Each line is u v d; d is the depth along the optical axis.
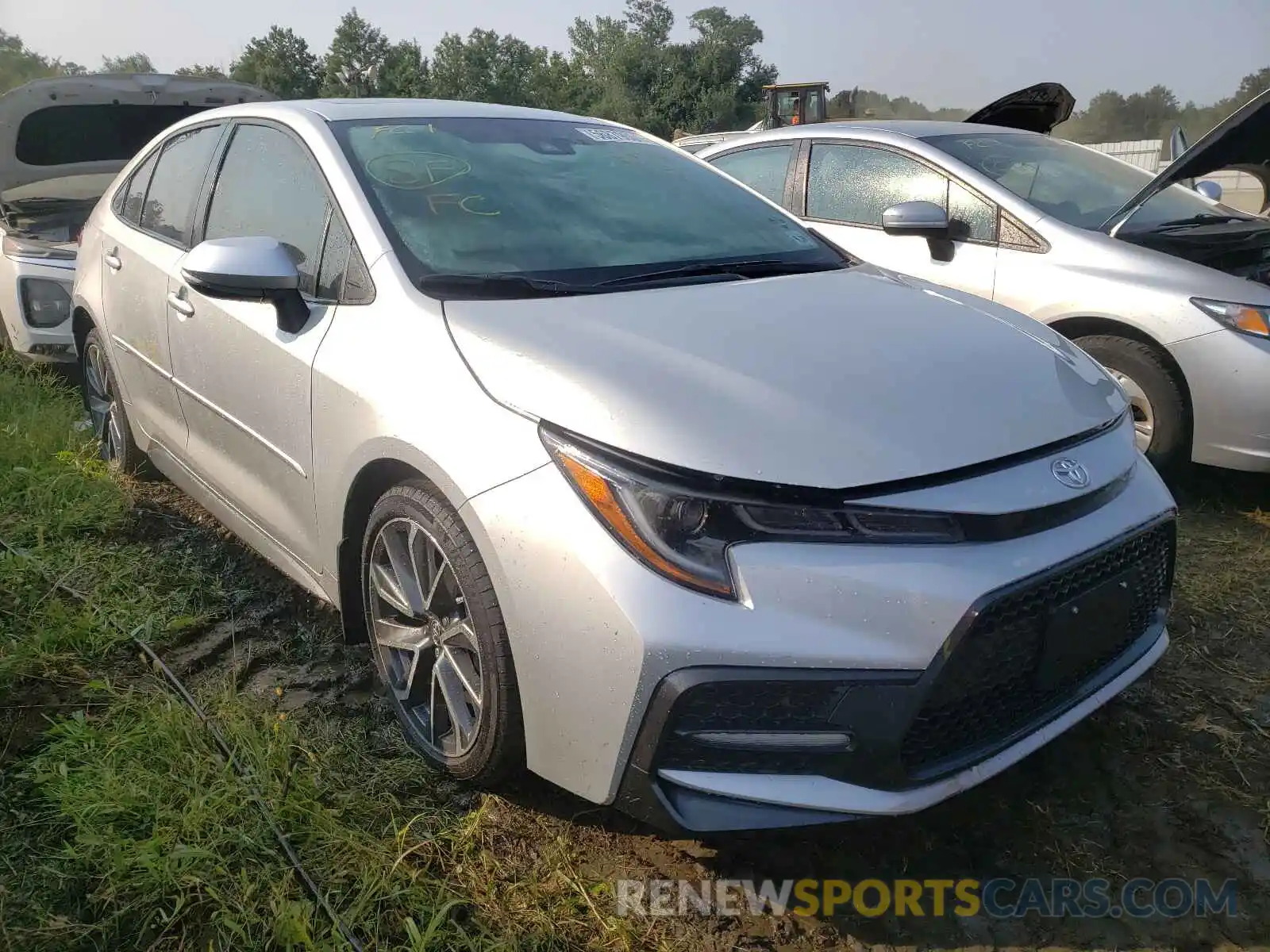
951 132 5.09
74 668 2.74
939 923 2.05
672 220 3.00
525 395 2.06
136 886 1.96
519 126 3.25
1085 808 2.39
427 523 2.22
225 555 3.53
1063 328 4.34
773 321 2.37
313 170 2.82
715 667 1.79
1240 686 2.89
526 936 1.94
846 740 1.85
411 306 2.36
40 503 3.72
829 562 1.83
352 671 2.83
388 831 2.19
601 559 1.86
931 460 1.93
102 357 4.16
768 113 23.12
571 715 1.93
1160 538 2.29
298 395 2.60
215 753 2.34
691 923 2.03
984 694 1.95
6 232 5.39
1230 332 3.84
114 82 5.61
